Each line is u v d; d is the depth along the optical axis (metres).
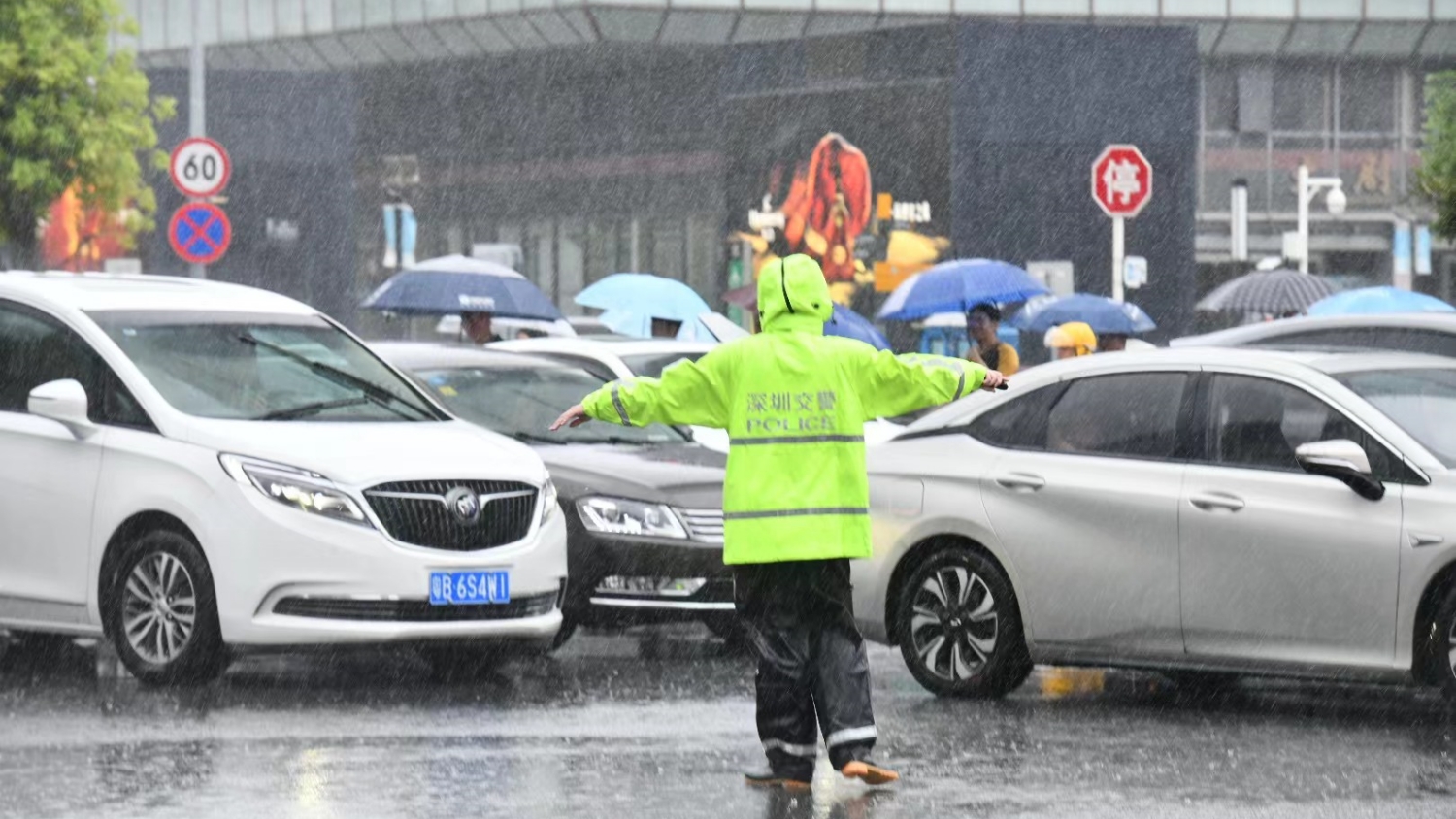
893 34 95.31
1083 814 19.28
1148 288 95.06
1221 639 25.22
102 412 28.31
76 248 110.69
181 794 20.12
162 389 28.20
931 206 94.44
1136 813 19.31
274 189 114.94
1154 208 95.31
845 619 20.61
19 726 24.22
